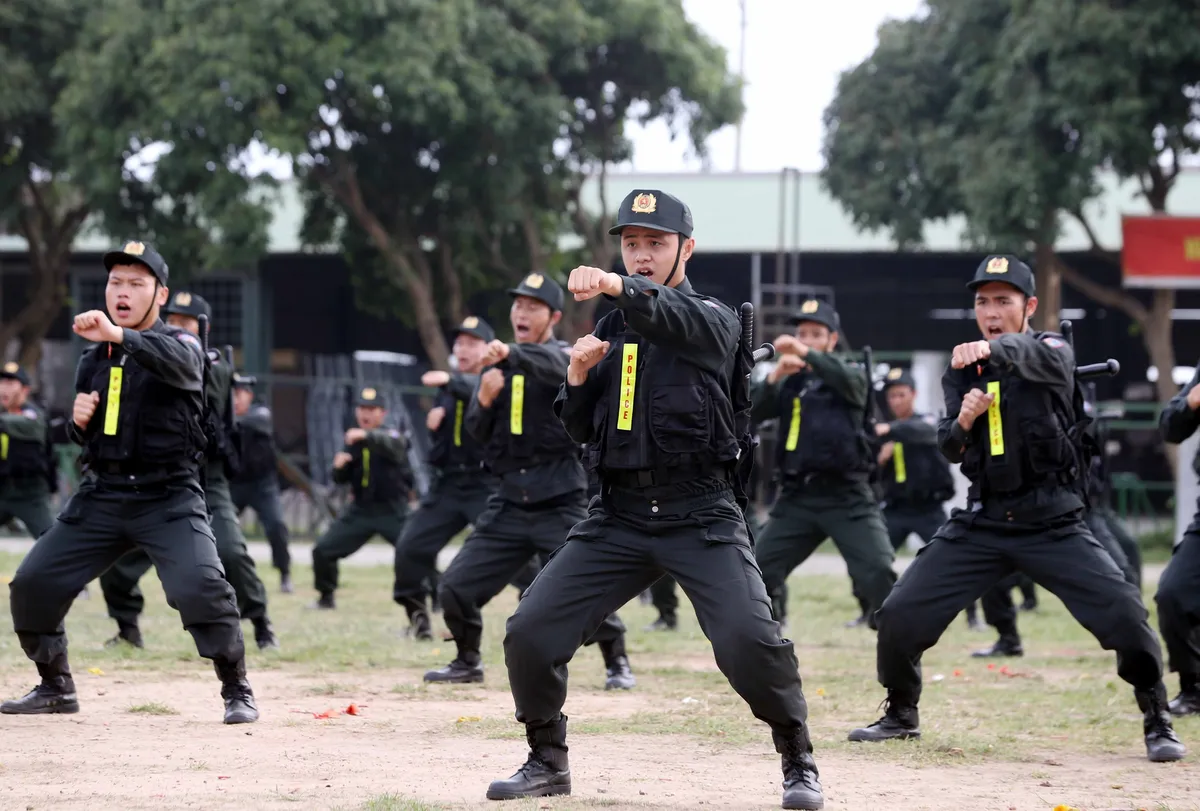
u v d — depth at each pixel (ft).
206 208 102.53
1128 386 140.36
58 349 147.74
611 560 26.25
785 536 48.83
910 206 113.91
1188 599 37.32
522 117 105.29
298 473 112.37
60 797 25.71
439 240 118.93
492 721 34.83
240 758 29.66
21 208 125.59
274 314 153.58
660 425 25.71
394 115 106.63
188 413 33.55
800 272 148.05
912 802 27.07
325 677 42.88
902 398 64.23
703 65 109.91
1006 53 102.47
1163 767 31.17
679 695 40.57
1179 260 101.96
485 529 42.14
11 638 48.88
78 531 33.58
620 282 23.95
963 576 32.45
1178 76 100.89
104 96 105.91
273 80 100.63
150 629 53.72
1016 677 46.42
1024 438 31.89
